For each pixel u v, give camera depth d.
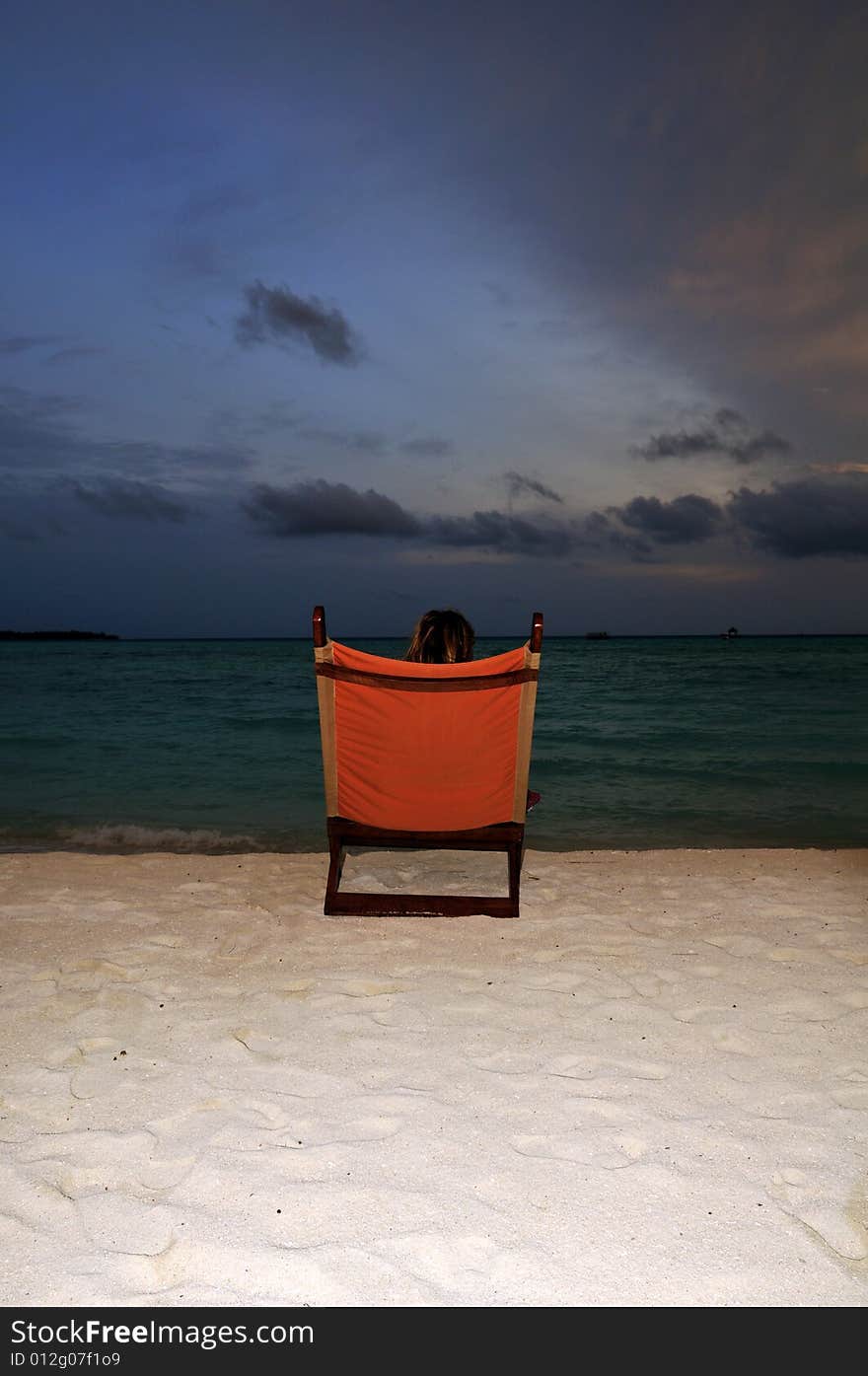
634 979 3.33
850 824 6.88
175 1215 1.97
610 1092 2.50
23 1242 1.89
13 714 15.22
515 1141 2.26
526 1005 3.10
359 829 4.19
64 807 7.40
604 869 4.98
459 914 4.08
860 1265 1.84
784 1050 2.76
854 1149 2.23
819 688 22.42
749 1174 2.13
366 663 3.81
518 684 3.79
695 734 12.38
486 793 4.04
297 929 3.92
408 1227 1.94
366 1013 3.03
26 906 4.24
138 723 13.75
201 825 6.75
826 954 3.60
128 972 3.41
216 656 52.38
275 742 11.57
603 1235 1.92
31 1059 2.70
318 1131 2.31
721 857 5.26
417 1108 2.42
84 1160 2.18
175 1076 2.59
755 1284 1.78
